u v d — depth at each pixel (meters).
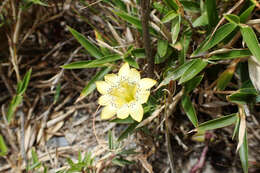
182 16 0.26
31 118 0.31
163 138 0.29
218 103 0.28
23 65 0.32
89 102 0.31
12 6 0.30
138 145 0.29
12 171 0.30
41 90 0.32
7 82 0.32
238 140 0.26
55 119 0.31
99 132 0.30
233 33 0.26
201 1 0.27
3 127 0.31
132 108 0.26
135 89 0.26
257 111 0.28
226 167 0.28
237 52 0.26
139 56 0.28
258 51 0.25
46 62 0.32
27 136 0.30
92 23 0.31
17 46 0.31
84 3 0.30
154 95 0.28
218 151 0.28
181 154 0.29
